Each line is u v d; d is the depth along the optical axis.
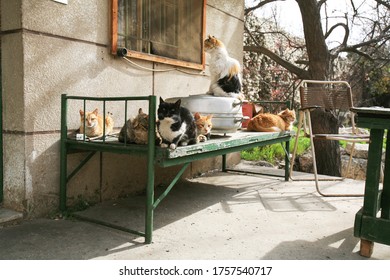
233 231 2.68
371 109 2.17
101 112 3.27
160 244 2.40
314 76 6.42
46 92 2.80
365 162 5.65
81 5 3.02
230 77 3.63
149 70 3.78
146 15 3.70
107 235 2.53
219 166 5.23
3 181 2.86
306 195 3.79
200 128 2.92
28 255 2.16
